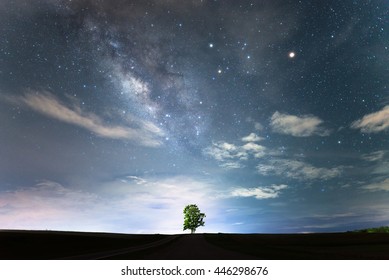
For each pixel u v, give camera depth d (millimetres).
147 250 25188
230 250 25203
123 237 45281
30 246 24266
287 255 20078
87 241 32281
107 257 19234
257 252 23094
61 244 27297
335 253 21359
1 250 21359
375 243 31406
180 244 34312
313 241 37375
